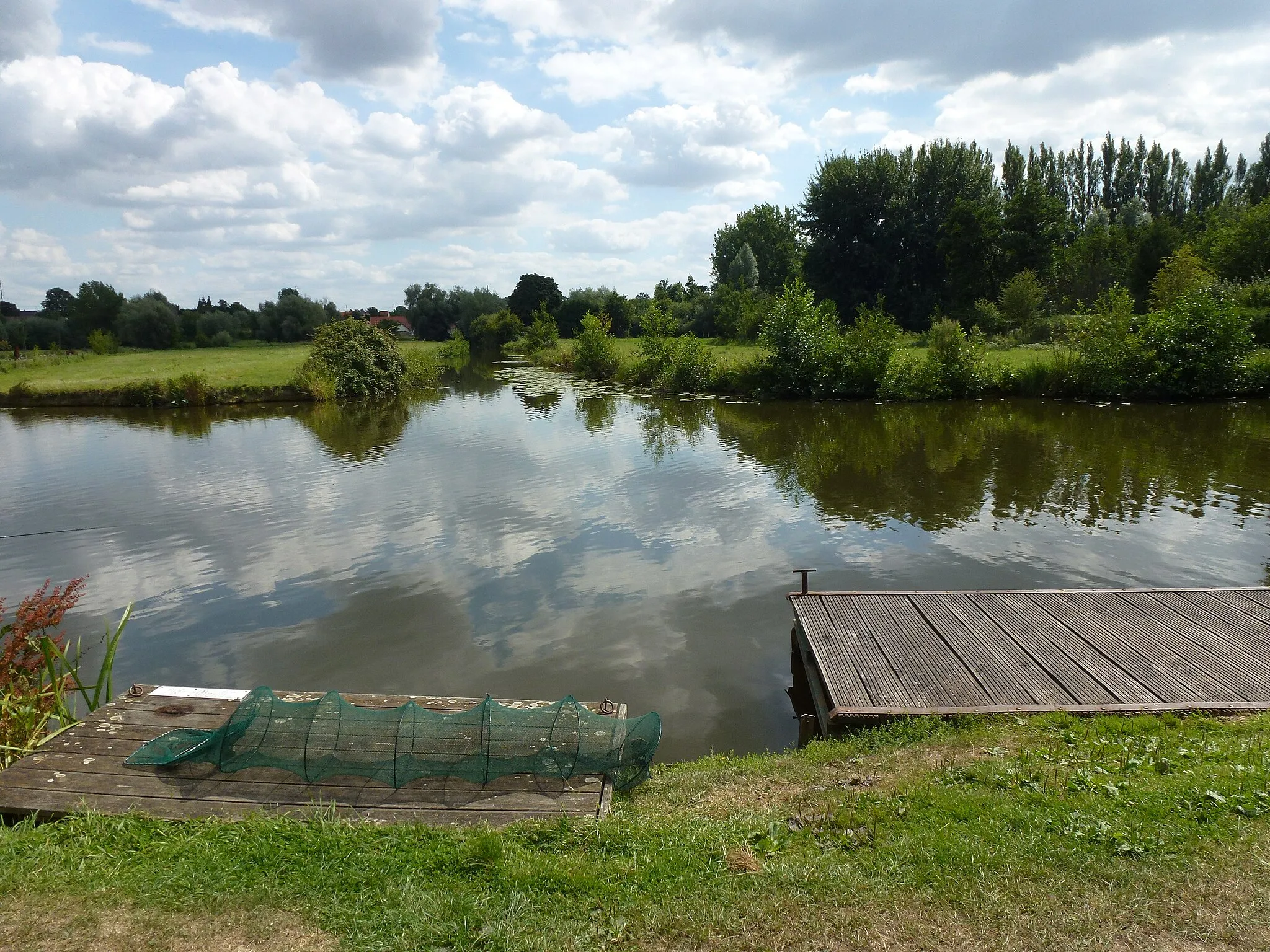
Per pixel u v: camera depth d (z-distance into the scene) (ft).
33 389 114.32
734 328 188.85
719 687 26.55
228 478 61.31
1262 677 22.06
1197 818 13.82
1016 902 11.90
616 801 16.71
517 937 11.53
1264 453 59.26
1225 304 89.92
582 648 29.58
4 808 15.33
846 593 29.43
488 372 176.86
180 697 20.04
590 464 63.93
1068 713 20.49
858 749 19.57
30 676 20.65
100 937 11.52
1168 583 33.96
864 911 11.89
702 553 40.06
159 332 240.12
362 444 76.69
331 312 283.38
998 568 36.60
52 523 48.88
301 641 30.89
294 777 16.40
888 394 97.96
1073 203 258.37
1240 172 253.65
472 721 17.40
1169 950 10.78
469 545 42.42
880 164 179.32
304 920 11.99
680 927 11.71
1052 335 131.54
